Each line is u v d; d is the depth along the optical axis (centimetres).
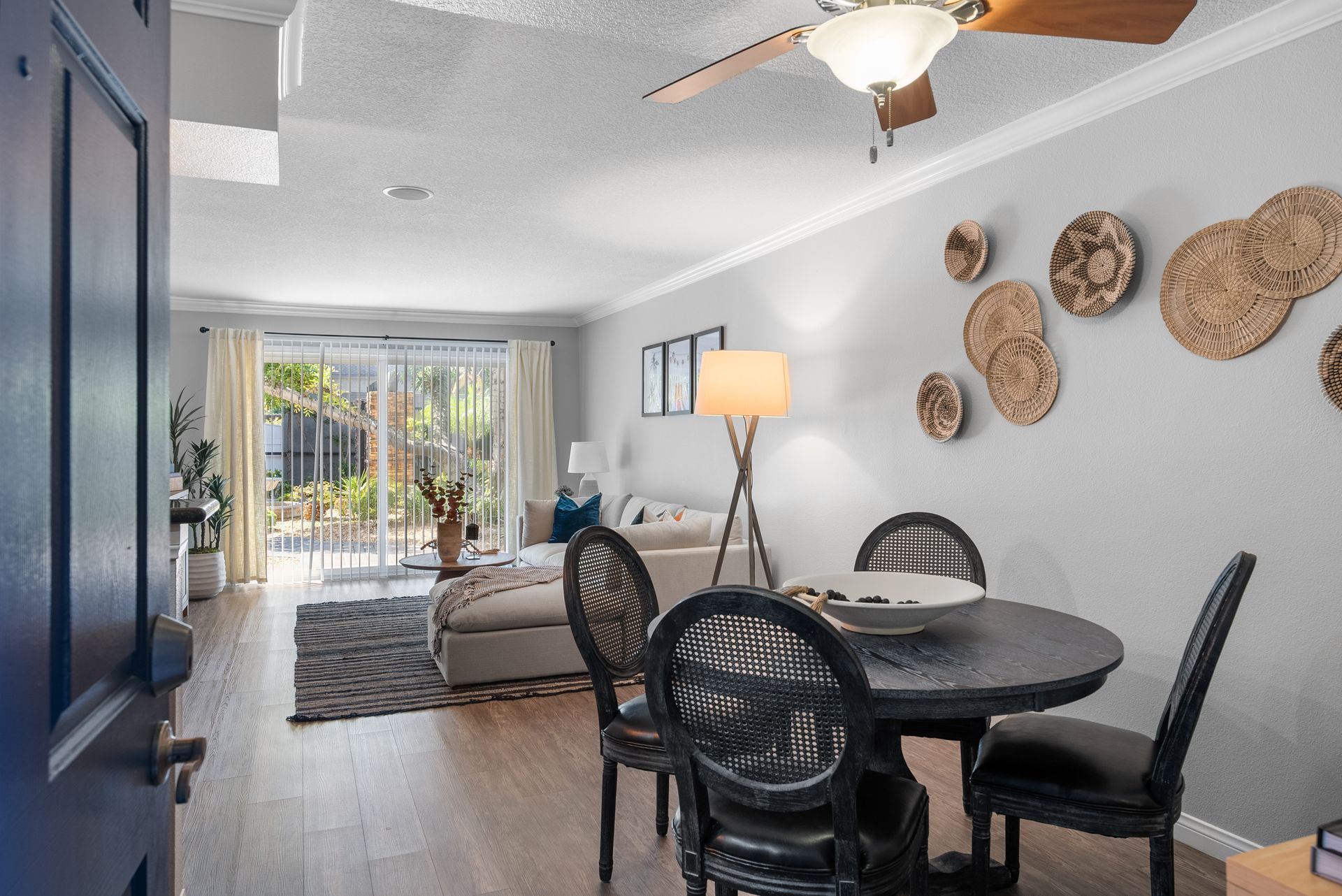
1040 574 327
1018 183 337
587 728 374
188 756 91
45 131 57
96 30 70
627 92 297
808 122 328
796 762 160
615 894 236
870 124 330
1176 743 183
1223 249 260
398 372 803
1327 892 139
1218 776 263
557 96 300
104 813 72
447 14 241
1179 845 270
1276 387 247
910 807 177
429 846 265
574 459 742
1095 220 299
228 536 737
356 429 791
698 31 246
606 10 233
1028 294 329
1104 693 300
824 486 464
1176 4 166
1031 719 229
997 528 348
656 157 366
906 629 215
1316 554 237
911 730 266
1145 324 286
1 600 51
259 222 472
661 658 166
